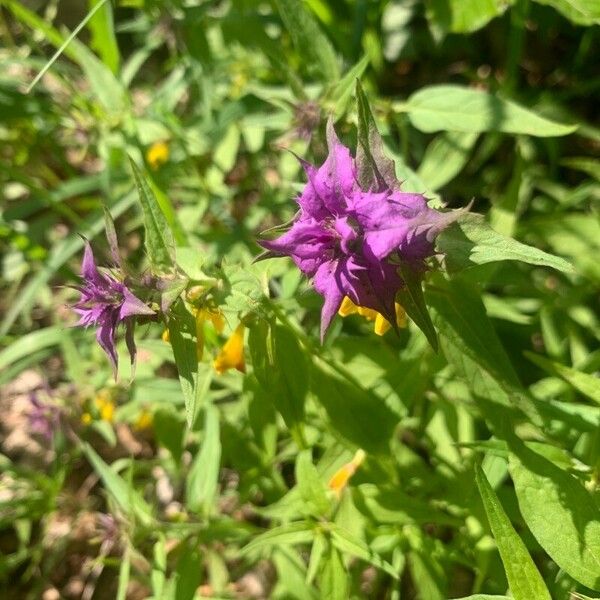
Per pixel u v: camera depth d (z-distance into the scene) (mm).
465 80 314
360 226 124
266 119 241
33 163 350
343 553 207
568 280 247
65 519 285
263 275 178
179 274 160
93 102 303
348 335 224
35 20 281
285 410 178
